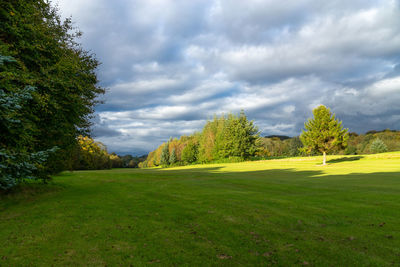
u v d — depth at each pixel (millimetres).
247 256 4754
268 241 5516
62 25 13453
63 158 14781
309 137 42188
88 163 61188
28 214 7715
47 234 5887
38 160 8484
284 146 122750
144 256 4719
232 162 69625
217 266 4348
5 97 7164
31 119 10227
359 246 5191
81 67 13359
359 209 8227
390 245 5203
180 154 114250
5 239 5555
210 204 9297
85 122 15617
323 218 7270
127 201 9953
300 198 10406
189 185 15789
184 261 4523
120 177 23891
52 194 11727
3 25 9188
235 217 7434
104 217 7395
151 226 6551
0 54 7629
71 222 6855
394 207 8406
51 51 11258
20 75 8742
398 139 93000
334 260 4566
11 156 7637
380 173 22172
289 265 4391
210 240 5578
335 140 40000
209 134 89062
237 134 70938
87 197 10883
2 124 7832
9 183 8039
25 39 10000
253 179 19297
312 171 27375
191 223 6852
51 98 10812
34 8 10695
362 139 102000
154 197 10961
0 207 8758
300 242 5441
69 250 4973
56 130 12141
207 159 86750
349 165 36594
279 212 7992
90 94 15031
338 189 12789
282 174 24484
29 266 4285
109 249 5035
